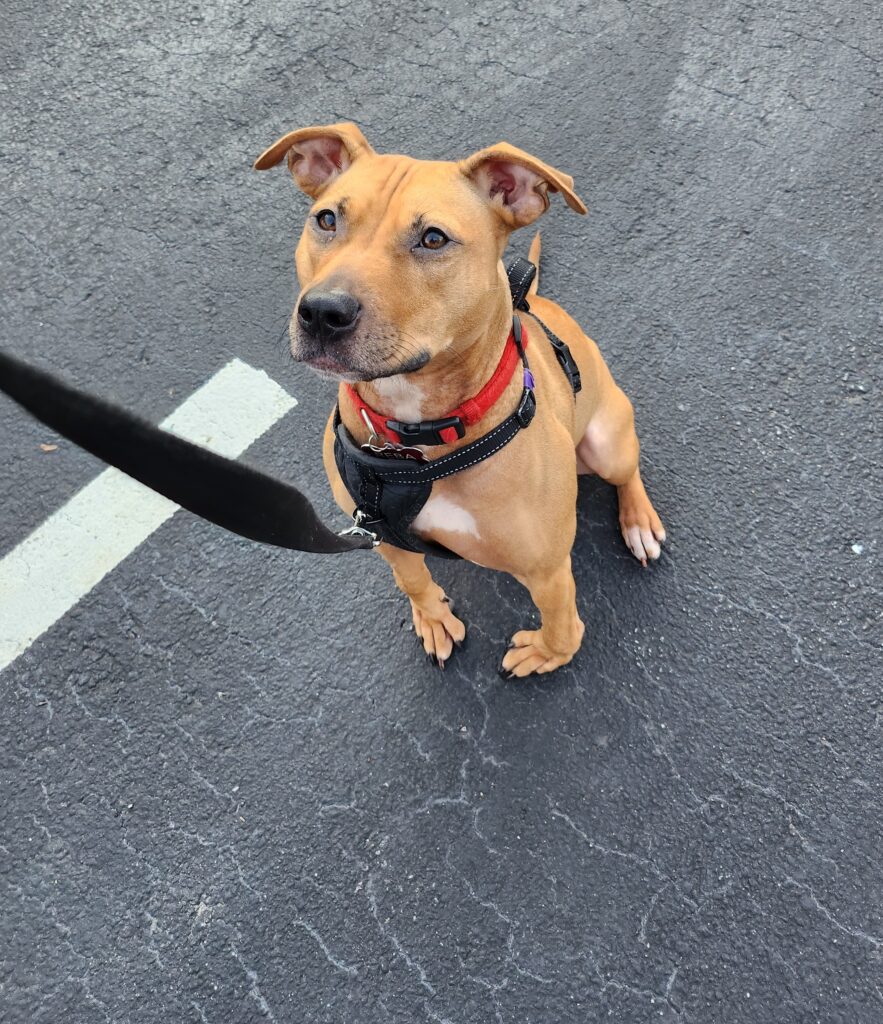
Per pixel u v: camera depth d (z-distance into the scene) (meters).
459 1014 0.76
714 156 1.19
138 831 0.85
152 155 1.25
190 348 1.10
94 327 1.12
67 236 1.19
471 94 1.27
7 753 0.89
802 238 1.12
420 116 1.25
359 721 0.89
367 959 0.79
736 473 0.99
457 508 0.68
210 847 0.84
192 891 0.82
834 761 0.84
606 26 1.31
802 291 1.09
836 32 1.29
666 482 0.99
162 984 0.79
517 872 0.81
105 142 1.27
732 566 0.94
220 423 1.04
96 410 0.37
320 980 0.78
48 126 1.30
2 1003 0.78
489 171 0.62
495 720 0.88
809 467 0.98
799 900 0.79
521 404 0.65
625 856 0.82
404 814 0.84
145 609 0.95
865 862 0.80
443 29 1.33
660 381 1.05
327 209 0.60
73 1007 0.78
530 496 0.68
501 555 0.72
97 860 0.84
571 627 0.82
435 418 0.64
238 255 1.16
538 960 0.78
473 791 0.85
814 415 1.01
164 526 0.99
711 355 1.06
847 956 0.77
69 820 0.86
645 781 0.85
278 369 1.08
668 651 0.90
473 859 0.82
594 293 1.11
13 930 0.81
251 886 0.82
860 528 0.95
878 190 1.15
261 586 0.96
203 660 0.92
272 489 0.48
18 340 1.11
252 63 1.33
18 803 0.87
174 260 1.16
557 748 0.87
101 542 0.98
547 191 0.62
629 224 1.15
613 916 0.79
